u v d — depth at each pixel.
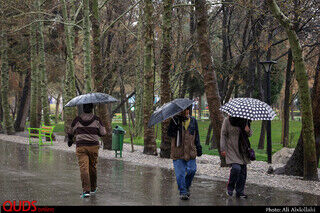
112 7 27.97
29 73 37.78
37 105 30.69
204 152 19.95
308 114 10.30
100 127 8.22
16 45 36.72
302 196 8.31
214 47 25.23
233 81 21.55
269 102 16.02
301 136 11.36
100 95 8.33
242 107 7.60
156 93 26.47
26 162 13.98
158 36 24.52
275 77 30.53
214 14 21.73
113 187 9.16
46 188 8.88
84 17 20.91
